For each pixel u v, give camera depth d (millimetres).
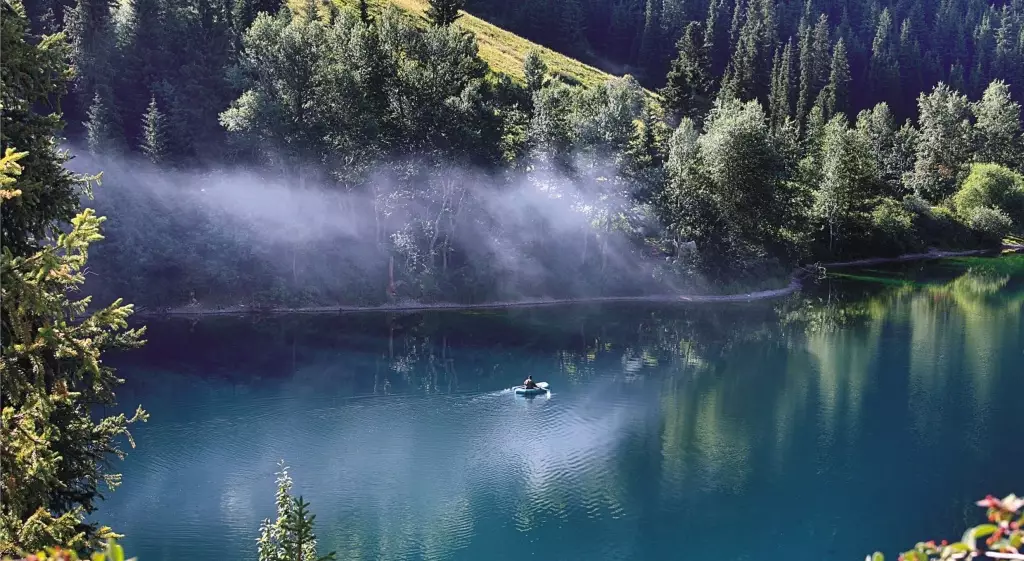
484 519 30922
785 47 175000
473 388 48250
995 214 124125
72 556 7699
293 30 70312
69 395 17938
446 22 122938
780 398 46375
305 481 34094
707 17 193250
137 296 69438
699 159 87125
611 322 69562
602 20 188500
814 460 36906
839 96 171875
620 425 41750
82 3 82812
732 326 68000
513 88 91062
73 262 14258
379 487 33625
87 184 20172
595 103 83125
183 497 32250
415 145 72500
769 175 86688
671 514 31578
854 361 54656
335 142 71125
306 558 17266
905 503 32531
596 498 32938
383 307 73812
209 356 56094
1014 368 52000
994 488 33781
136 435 39438
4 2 17328
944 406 44438
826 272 101312
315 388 48219
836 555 28516
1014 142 147750
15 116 18312
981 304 76875
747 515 31578
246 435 39500
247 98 68812
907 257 116188
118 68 83938
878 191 127750
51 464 15711
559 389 48250
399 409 44000
